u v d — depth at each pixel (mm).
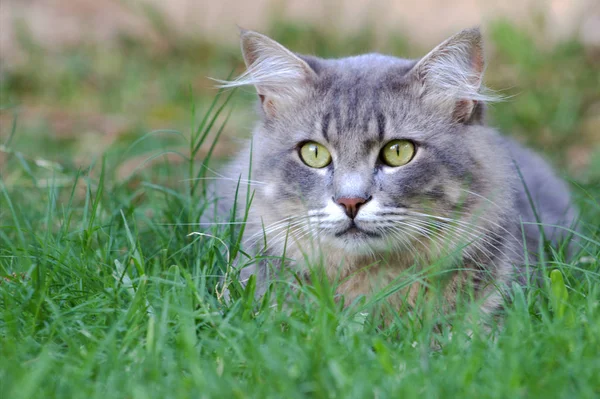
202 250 7402
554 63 15117
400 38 17359
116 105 15461
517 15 17250
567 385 4957
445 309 6781
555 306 6043
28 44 17344
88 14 19500
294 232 7141
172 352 5469
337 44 17609
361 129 6996
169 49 18250
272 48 7457
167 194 9117
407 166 6984
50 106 15562
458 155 7105
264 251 7059
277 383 4961
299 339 5570
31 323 5953
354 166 6953
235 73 16766
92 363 5215
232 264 7219
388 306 6383
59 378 5109
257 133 7688
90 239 7156
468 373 5004
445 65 7207
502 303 6602
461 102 7309
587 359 5207
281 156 7258
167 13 19391
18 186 9875
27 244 7730
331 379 5074
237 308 6145
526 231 7902
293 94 7406
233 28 19109
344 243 6953
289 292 6348
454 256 6852
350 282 7156
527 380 5012
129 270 6875
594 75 14711
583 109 13938
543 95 13969
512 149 9211
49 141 13039
